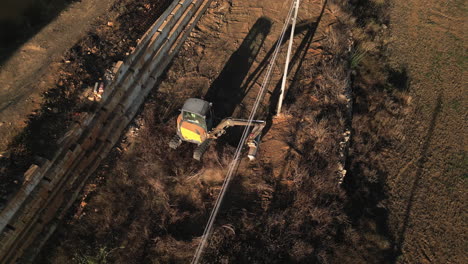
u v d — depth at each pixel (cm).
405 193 1619
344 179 1551
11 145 1178
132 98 1545
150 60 1642
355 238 1341
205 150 1380
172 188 1336
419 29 2442
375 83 2011
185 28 1897
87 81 1393
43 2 1716
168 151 1420
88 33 1591
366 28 2275
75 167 1293
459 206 1599
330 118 1570
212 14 2058
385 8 2508
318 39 1967
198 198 1309
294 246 1200
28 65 1455
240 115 1586
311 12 2141
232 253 1155
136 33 1628
